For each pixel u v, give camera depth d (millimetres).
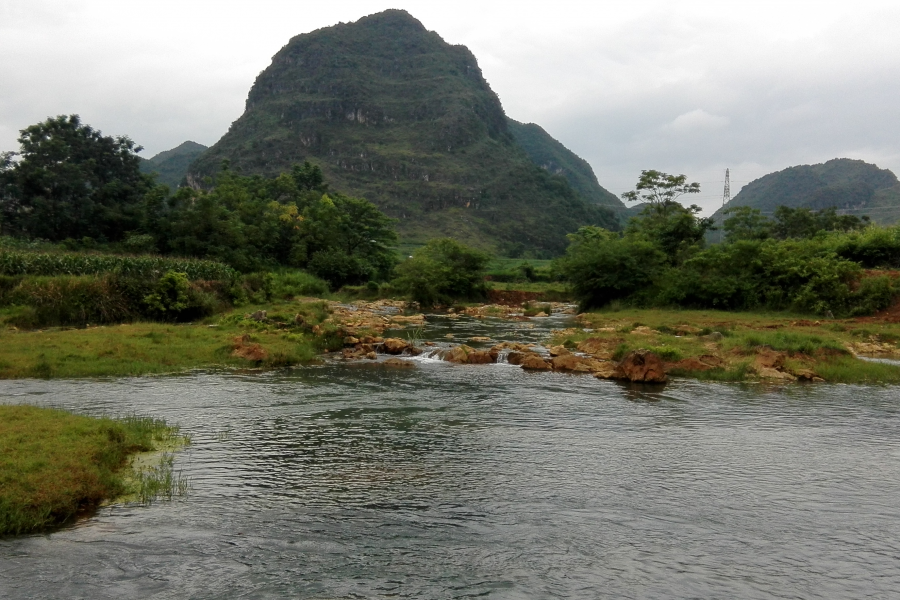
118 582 7918
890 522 10266
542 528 9883
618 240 60812
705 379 22641
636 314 44406
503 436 15047
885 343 30047
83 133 73250
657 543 9422
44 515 9430
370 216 95688
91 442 12117
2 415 13328
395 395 19531
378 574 8328
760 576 8477
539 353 28281
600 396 19656
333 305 54469
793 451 14016
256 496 10977
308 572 8344
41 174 63531
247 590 7828
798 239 67938
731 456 13641
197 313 37000
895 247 47062
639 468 12797
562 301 68375
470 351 27000
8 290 33438
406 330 38438
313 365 25141
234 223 70750
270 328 31266
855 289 42500
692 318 40906
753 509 10742
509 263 137375
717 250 52938
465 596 7809
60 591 7645
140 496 10719
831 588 8188
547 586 8102
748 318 40750
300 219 84312
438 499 11008
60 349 23516
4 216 61562
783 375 22531
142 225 65250
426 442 14461
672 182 81062
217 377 21844
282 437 14648
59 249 54219
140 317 34625
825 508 10812
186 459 12844
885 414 17422
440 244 67000
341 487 11523
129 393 18750
